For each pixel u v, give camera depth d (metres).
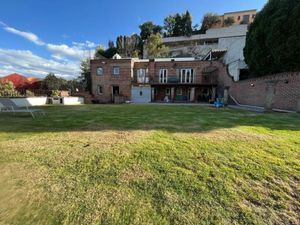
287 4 12.18
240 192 2.37
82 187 2.47
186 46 52.03
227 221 1.91
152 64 25.81
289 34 11.87
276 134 4.87
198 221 1.91
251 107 13.97
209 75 24.42
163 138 4.52
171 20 60.75
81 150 3.73
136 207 2.11
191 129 5.57
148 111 11.02
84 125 6.31
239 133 5.00
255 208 2.09
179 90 25.69
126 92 25.95
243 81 16.48
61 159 3.30
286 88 11.09
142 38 60.25
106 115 9.05
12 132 5.26
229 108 13.36
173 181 2.61
